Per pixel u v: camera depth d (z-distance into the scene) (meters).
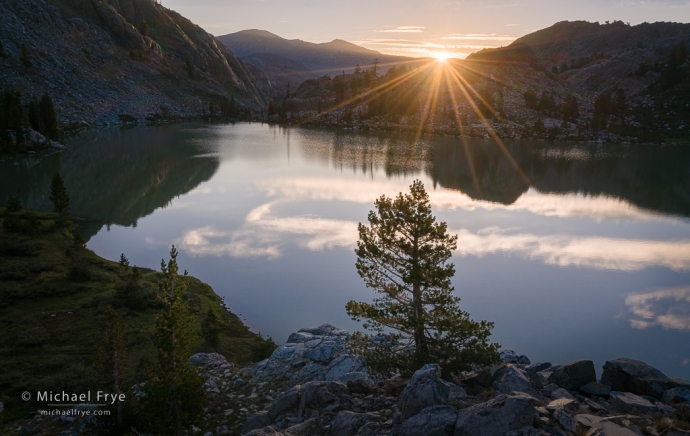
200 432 22.53
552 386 21.94
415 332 24.53
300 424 19.70
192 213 84.06
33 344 35.38
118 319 22.89
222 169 131.88
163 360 21.69
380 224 25.39
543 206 96.25
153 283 50.16
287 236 70.00
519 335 40.97
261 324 42.78
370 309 25.23
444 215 86.00
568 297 49.34
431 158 165.12
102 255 61.06
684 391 20.03
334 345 31.55
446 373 23.14
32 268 51.44
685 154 187.62
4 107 140.38
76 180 110.69
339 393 21.77
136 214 83.19
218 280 52.94
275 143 196.88
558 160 166.12
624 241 71.25
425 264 23.89
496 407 15.96
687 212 93.00
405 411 17.98
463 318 24.89
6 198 90.81
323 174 128.50
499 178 129.50
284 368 30.02
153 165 134.12
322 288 50.84
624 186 121.94
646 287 52.44
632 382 21.70
